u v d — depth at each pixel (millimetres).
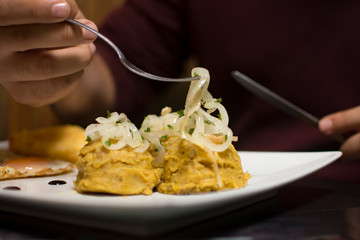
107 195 347
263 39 652
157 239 283
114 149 352
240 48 671
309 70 624
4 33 375
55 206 281
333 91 611
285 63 639
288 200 383
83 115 664
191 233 295
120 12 759
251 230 304
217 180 344
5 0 350
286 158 434
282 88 641
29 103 475
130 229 281
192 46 751
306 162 417
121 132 360
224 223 317
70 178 412
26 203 293
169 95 888
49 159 475
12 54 405
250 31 663
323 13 619
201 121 362
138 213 264
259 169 417
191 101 366
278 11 645
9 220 313
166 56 765
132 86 719
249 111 657
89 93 650
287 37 638
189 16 728
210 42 701
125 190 344
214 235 293
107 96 674
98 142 358
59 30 373
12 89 459
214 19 693
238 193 293
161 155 380
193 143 350
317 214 343
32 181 398
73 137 512
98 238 282
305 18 628
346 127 503
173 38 762
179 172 353
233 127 682
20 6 351
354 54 602
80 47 424
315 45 622
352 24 604
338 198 390
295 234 298
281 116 635
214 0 691
